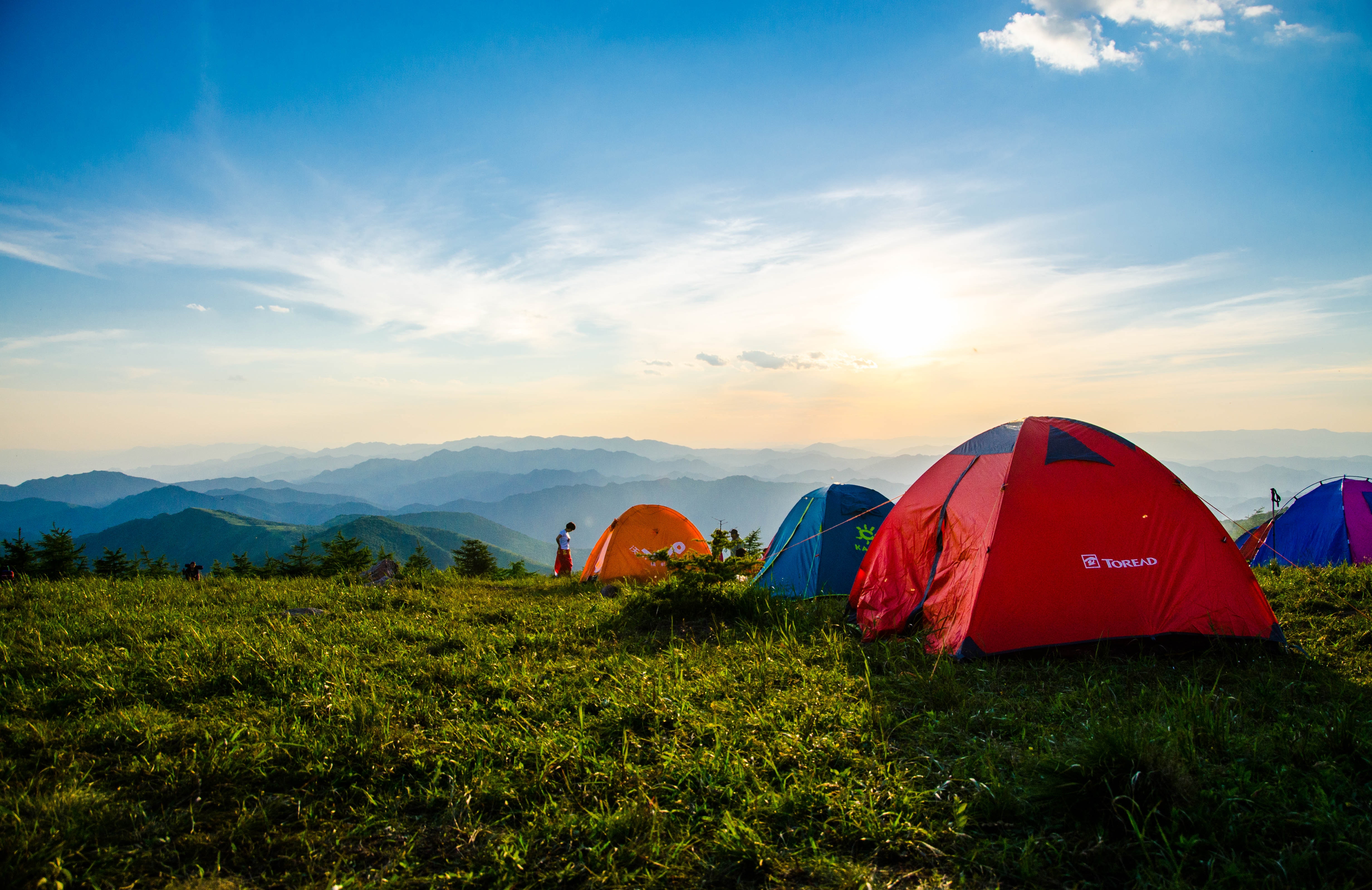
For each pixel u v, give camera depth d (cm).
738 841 366
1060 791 393
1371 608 859
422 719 565
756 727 523
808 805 404
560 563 2105
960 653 718
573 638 868
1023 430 873
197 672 680
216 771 459
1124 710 554
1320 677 624
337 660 725
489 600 1238
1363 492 1398
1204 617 727
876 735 508
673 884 344
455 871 356
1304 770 434
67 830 383
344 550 4597
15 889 340
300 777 463
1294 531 1487
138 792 441
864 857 364
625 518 1870
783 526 1529
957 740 506
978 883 342
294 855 377
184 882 355
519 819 411
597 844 369
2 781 454
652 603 994
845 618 976
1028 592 743
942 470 951
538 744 493
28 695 616
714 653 757
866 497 1398
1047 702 592
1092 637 730
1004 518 782
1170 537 768
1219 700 567
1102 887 333
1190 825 365
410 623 954
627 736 509
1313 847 344
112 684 649
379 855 379
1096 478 804
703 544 1858
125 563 5256
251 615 1039
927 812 397
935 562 866
